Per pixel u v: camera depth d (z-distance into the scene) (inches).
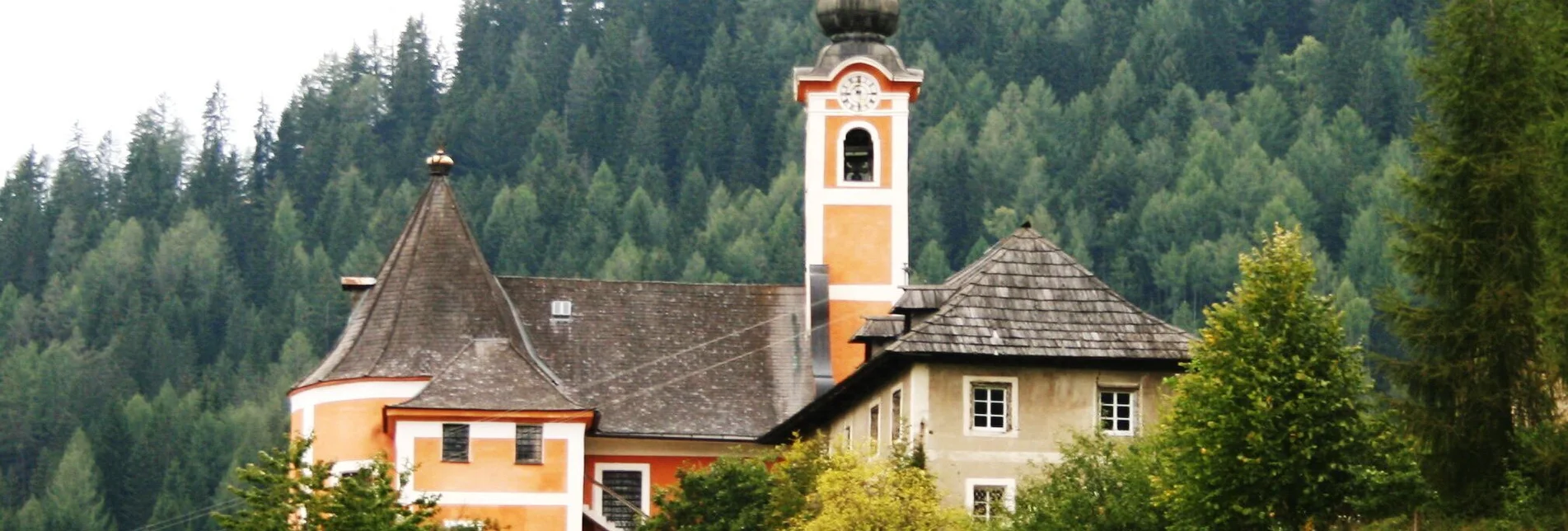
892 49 3848.4
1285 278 2465.6
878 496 2674.7
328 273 7785.4
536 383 3356.3
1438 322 2412.6
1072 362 2812.5
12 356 7253.9
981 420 2805.1
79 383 7121.1
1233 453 2399.1
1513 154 2402.8
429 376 3398.1
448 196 3612.2
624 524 3540.8
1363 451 2410.2
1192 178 7549.2
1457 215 2417.6
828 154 3796.8
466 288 3513.8
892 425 2913.4
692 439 3590.1
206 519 6112.2
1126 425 2822.3
